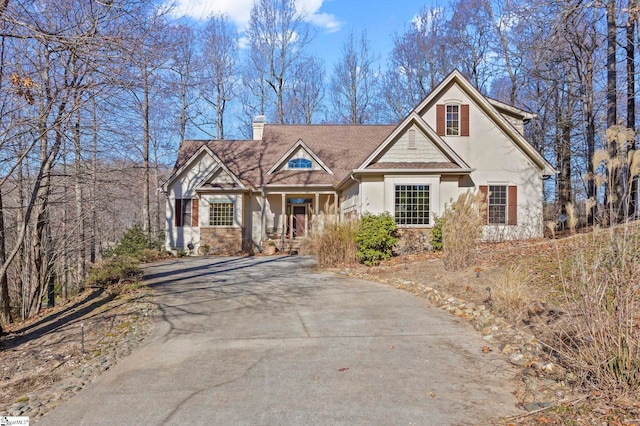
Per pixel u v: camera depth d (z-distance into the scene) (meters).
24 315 15.01
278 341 6.63
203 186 21.97
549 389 4.52
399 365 5.47
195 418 4.20
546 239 15.95
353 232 14.58
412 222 16.78
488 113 18.78
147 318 8.48
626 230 4.67
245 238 22.39
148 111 18.86
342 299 9.45
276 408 4.36
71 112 9.19
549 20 13.94
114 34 8.53
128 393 4.89
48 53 9.02
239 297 10.09
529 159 18.73
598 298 4.57
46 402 4.88
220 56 33.53
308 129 26.41
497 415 4.10
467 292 8.95
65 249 16.89
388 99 39.00
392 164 17.03
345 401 4.48
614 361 4.34
